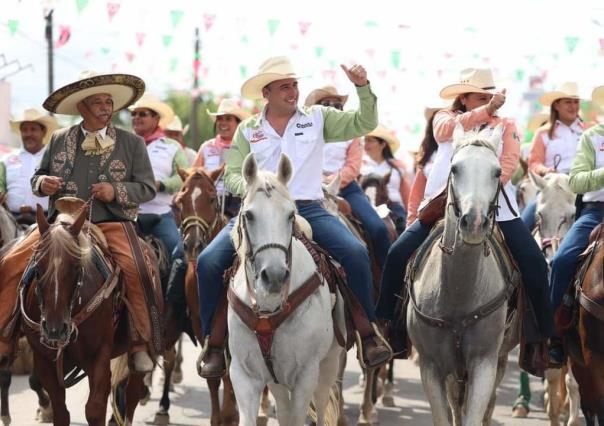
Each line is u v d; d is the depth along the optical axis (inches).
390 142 791.7
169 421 564.4
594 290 420.8
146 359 433.4
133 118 632.4
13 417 569.6
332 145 591.8
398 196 768.3
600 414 424.5
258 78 420.2
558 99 611.2
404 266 438.3
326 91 633.6
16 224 597.6
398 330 445.4
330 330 393.1
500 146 416.5
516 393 671.1
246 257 356.8
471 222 348.2
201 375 402.9
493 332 396.5
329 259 409.7
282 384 388.5
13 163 647.1
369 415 557.9
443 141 434.9
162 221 584.4
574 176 451.8
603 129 456.8
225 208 577.9
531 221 644.7
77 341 404.8
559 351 459.5
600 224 443.5
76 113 448.1
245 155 426.3
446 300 392.8
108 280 413.4
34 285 400.5
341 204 544.4
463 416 437.1
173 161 623.5
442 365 407.5
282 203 346.3
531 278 425.1
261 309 356.2
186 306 530.9
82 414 574.2
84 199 436.5
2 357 427.5
